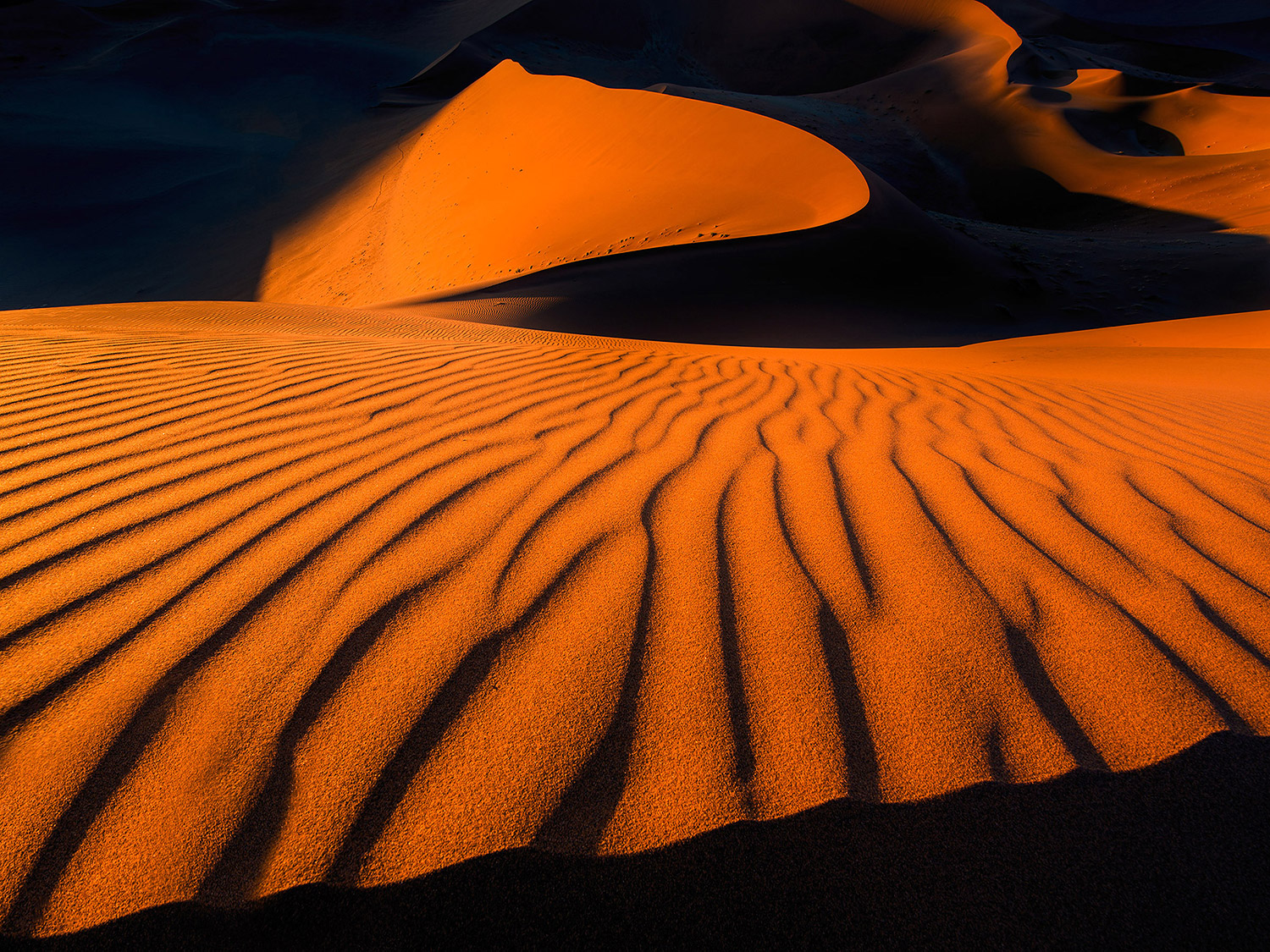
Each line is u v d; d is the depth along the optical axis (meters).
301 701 1.35
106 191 42.03
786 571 1.82
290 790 1.18
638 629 1.58
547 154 30.33
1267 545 1.98
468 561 1.83
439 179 34.59
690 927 1.01
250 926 1.00
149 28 62.53
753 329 15.06
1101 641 1.55
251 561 1.81
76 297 35.03
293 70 56.03
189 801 1.16
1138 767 1.23
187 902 1.03
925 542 1.98
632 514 2.12
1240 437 3.10
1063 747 1.28
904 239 19.30
